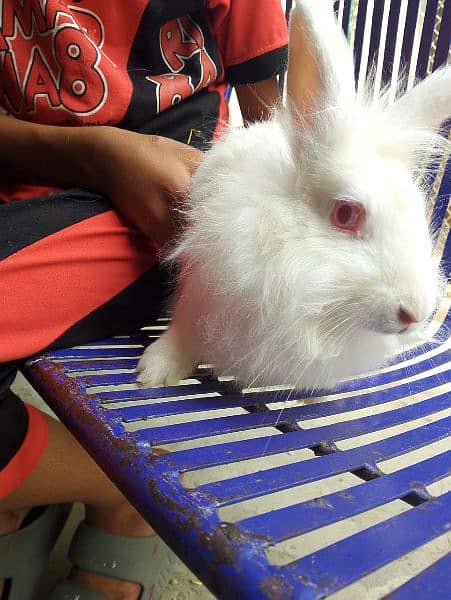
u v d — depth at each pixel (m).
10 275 0.76
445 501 0.51
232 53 1.17
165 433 0.60
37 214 0.81
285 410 0.72
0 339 0.75
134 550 0.88
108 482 0.85
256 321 0.71
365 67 1.23
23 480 0.78
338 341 0.69
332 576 0.39
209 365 0.83
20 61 0.96
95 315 0.87
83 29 0.96
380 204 0.66
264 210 0.69
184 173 0.83
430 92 0.75
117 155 0.83
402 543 0.44
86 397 0.67
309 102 0.71
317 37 0.68
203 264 0.74
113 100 0.96
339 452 0.61
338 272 0.66
